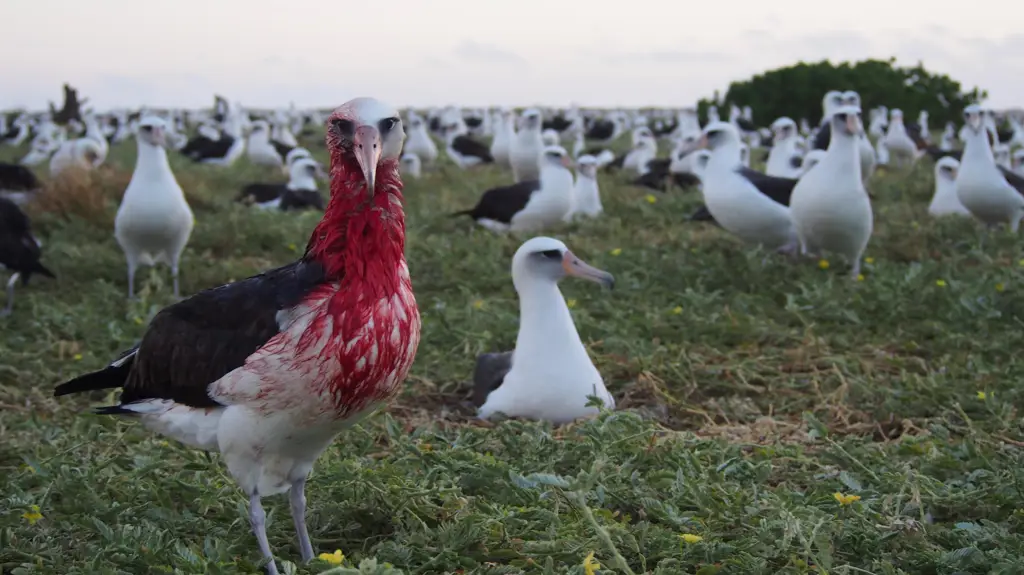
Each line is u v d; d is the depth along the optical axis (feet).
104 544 6.00
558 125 50.98
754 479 6.91
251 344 5.37
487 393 9.12
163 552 5.78
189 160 34.22
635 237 16.66
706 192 14.74
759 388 9.44
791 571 5.50
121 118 57.31
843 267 13.20
